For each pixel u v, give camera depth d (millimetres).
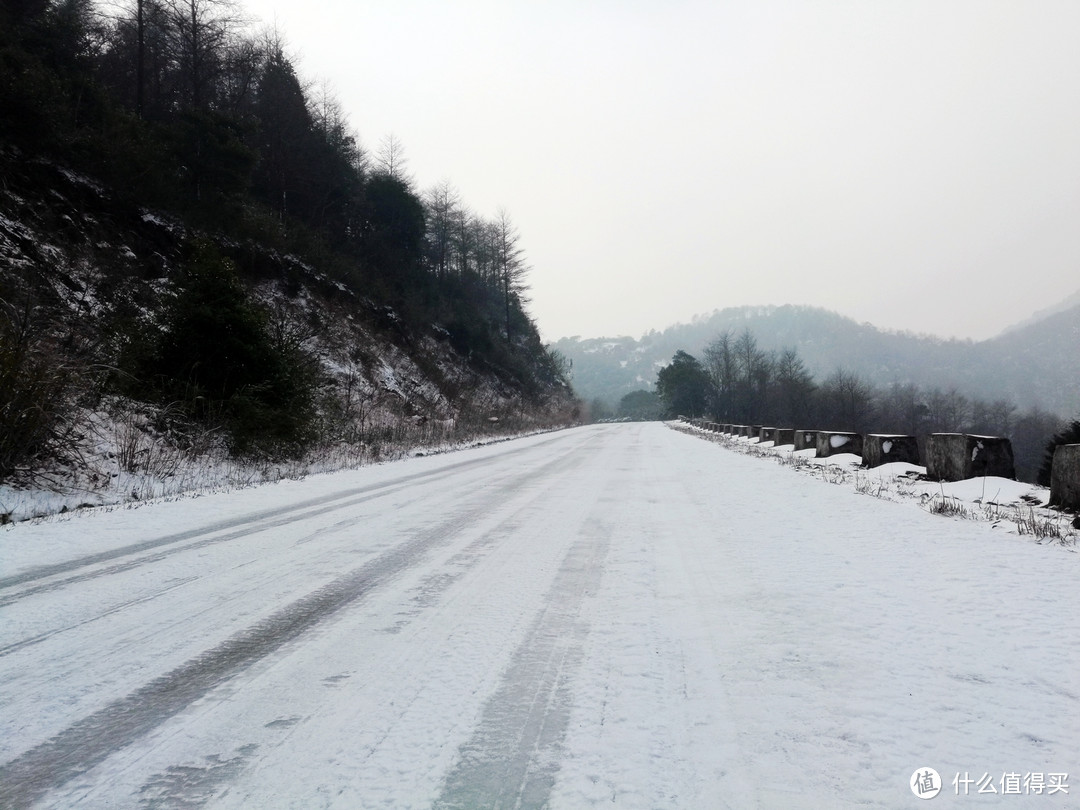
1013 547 5344
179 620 4051
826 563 5004
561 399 75062
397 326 36906
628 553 5629
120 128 21359
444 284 57906
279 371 15703
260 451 14523
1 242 14523
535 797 2104
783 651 3262
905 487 9391
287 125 36000
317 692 2959
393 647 3506
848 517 6945
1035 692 2730
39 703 2908
